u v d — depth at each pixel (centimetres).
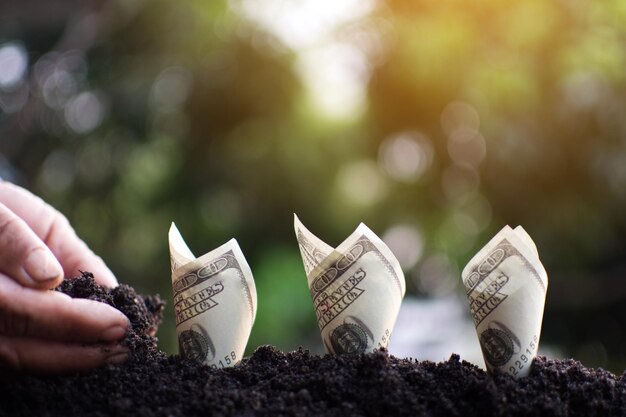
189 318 40
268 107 119
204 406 35
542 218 110
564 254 111
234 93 119
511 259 39
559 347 116
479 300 39
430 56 104
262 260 116
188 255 41
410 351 108
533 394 37
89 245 124
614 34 104
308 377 38
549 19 102
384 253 40
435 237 115
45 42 132
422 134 114
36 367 37
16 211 48
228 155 118
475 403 36
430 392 37
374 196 116
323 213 116
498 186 111
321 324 40
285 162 114
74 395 37
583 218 109
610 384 38
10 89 129
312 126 116
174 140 122
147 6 120
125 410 35
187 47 121
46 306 37
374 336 39
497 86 103
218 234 119
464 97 106
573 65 103
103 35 125
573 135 107
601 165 107
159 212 122
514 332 38
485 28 103
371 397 36
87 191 125
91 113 127
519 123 107
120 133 125
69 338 38
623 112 106
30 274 37
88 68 127
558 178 108
